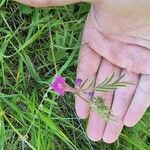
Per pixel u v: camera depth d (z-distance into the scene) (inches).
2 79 10.8
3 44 10.3
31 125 10.4
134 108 10.8
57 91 9.7
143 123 11.6
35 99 10.9
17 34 10.7
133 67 10.7
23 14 10.8
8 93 10.9
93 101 10.2
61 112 11.3
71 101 11.2
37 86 10.9
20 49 10.3
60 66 11.1
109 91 10.5
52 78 10.7
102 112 9.8
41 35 10.8
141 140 11.8
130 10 9.7
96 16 10.3
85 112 10.7
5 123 10.9
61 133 10.8
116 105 10.8
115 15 9.9
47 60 11.0
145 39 10.3
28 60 10.6
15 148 10.9
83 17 10.9
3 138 10.6
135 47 10.5
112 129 10.9
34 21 10.5
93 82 10.2
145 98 10.7
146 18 9.8
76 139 11.5
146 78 10.7
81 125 11.2
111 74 10.7
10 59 10.9
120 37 10.3
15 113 10.9
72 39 10.8
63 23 10.7
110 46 10.5
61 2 9.7
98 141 11.7
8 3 10.6
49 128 11.0
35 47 10.9
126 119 10.9
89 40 10.6
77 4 11.0
